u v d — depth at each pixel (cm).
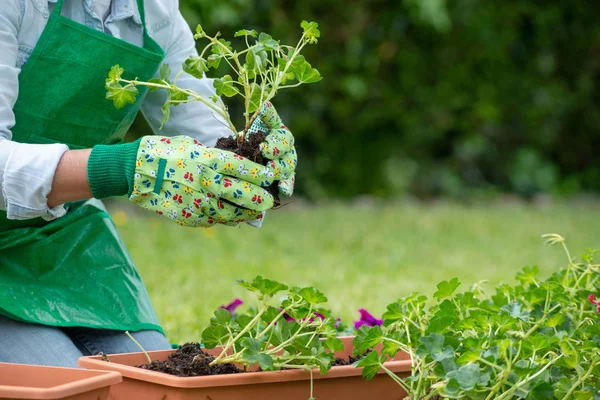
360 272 610
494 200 1092
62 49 256
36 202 231
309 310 235
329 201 1027
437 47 1048
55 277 280
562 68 1145
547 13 1102
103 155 228
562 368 231
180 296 473
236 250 682
